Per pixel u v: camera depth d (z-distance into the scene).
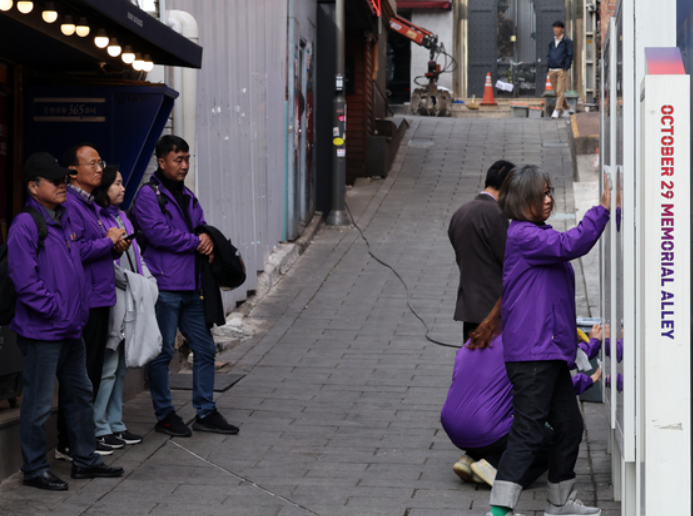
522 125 26.25
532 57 37.03
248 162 13.09
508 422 6.16
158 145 7.58
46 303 5.82
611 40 5.84
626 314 4.80
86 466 6.42
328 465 6.84
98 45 7.24
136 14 6.66
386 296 13.06
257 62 13.71
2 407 6.74
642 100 4.33
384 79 27.23
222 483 6.42
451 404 6.34
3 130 8.25
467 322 7.36
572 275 5.44
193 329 7.66
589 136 19.86
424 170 21.67
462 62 37.22
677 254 4.26
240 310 12.34
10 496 6.02
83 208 6.62
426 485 6.38
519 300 5.29
